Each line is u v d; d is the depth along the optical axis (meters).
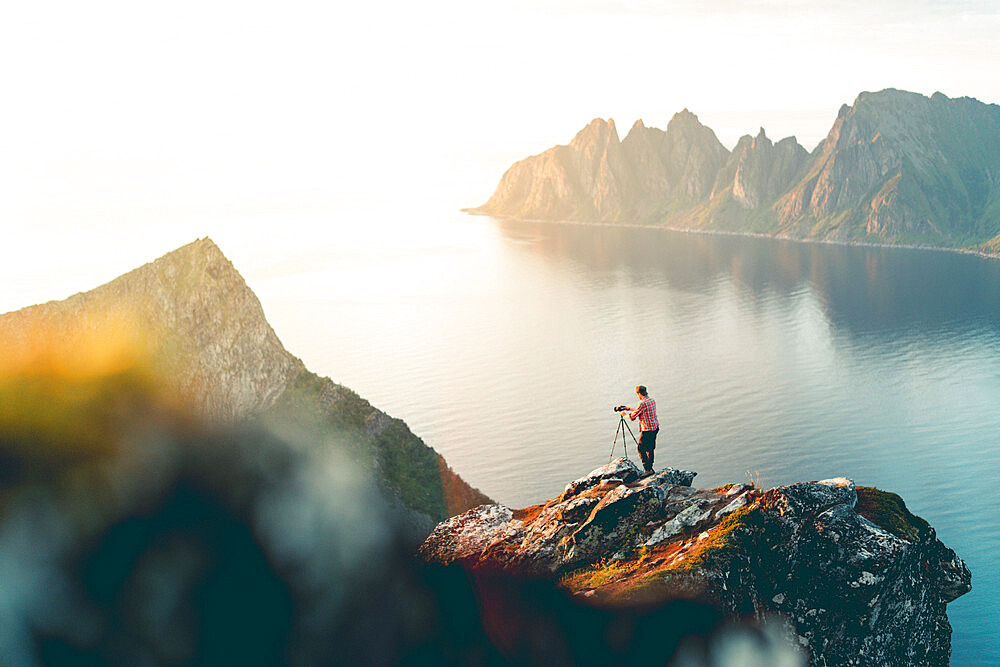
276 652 3.32
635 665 11.47
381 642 4.09
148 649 2.74
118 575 2.76
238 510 3.34
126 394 3.19
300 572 3.63
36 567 2.58
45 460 2.78
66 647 2.56
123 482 2.94
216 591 3.11
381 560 4.22
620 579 13.20
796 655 12.77
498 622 10.76
